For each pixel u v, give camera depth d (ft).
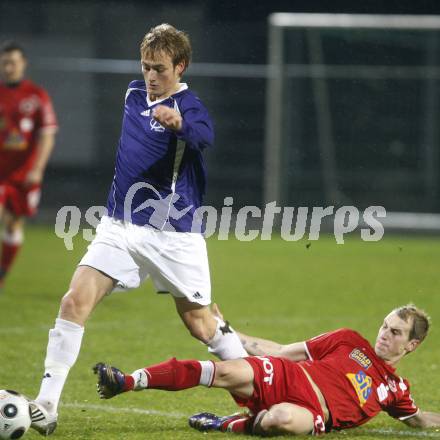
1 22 294.46
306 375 70.28
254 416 69.97
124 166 72.84
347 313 141.79
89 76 278.26
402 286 170.30
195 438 68.95
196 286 72.84
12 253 155.74
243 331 125.18
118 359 105.40
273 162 261.03
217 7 295.07
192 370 68.33
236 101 275.59
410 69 262.06
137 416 78.28
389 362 73.10
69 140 276.62
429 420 75.05
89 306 70.23
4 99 151.43
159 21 294.46
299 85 265.75
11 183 152.35
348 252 223.10
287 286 169.68
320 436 69.82
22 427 65.67
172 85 72.28
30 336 118.11
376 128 264.31
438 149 262.06
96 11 293.64
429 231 260.21
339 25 265.54
